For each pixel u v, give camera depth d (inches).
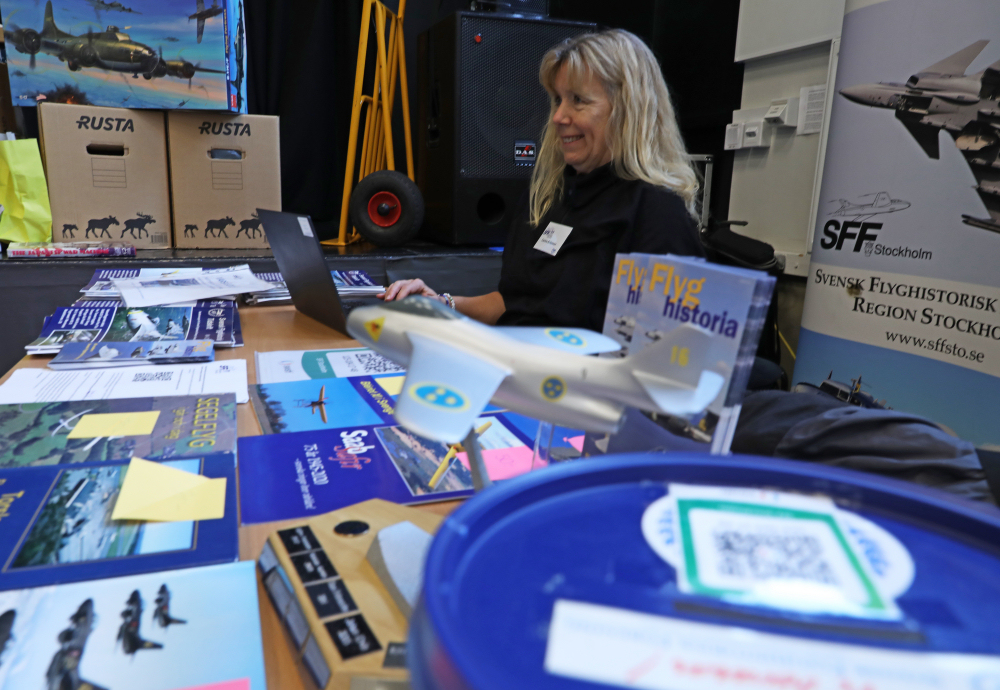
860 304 70.0
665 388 17.6
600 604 9.2
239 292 61.2
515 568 9.9
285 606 18.7
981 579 10.1
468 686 7.4
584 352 20.9
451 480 27.7
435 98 93.0
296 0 101.0
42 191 78.0
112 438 30.8
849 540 10.9
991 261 58.5
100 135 79.7
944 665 8.4
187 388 38.5
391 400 37.2
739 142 99.6
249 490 26.4
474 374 18.0
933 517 11.4
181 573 20.6
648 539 10.8
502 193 92.7
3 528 22.7
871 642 8.7
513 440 31.8
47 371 41.1
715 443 18.6
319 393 38.1
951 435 24.4
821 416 26.6
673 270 20.4
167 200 84.5
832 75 84.1
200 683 16.4
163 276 66.6
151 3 76.4
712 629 8.9
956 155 60.1
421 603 9.0
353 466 28.7
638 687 7.9
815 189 89.4
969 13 57.8
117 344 45.8
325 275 49.0
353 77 106.4
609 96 52.4
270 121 84.7
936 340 63.2
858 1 67.1
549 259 56.6
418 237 105.6
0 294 69.9
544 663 8.2
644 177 53.1
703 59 107.3
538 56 89.5
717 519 11.4
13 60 75.7
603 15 123.9
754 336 18.0
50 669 16.4
